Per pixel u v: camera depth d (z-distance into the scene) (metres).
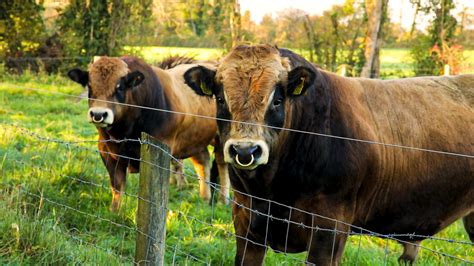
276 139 4.60
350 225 4.96
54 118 14.71
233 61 4.69
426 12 27.66
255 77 4.55
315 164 4.89
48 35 25.86
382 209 5.46
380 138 5.31
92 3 25.36
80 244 5.18
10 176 7.08
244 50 4.74
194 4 42.38
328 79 5.26
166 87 9.04
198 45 37.38
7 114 14.40
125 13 25.88
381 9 24.00
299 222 4.96
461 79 6.17
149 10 27.67
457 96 6.00
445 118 5.76
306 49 27.80
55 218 5.82
